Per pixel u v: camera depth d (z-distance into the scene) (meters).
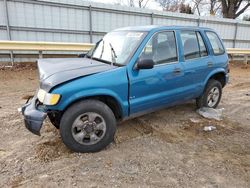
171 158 3.37
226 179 2.93
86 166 3.12
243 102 6.29
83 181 2.82
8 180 2.81
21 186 2.71
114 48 4.13
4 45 9.01
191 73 4.55
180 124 4.58
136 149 3.59
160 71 4.00
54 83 3.10
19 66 9.60
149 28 4.16
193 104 5.73
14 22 9.93
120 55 3.88
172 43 4.32
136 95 3.77
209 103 5.38
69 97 3.13
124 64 3.65
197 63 4.69
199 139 3.99
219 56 5.26
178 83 4.36
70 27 11.15
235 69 13.38
